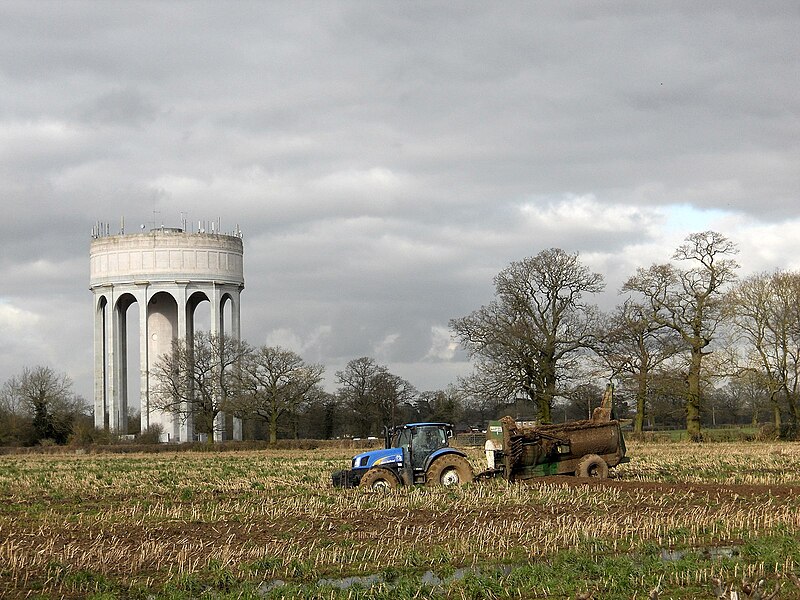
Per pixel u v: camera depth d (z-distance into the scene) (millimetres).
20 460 82000
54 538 30125
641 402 85000
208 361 108375
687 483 41562
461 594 21078
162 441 112188
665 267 82250
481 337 81250
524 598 20859
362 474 42594
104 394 120688
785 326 83062
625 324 81625
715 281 81312
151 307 119625
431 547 26766
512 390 80438
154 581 23719
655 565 22922
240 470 61844
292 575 23906
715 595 19188
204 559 25984
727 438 83250
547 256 81062
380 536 28719
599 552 25328
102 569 25016
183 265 118562
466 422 125750
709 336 81938
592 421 42781
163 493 46781
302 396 103750
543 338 79812
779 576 21797
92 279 121375
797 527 28500
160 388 111312
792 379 83812
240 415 104938
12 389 112000
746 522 29391
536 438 41969
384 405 135250
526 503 34562
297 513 34500
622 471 49156
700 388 83688
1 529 32469
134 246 118438
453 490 38531
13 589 22984
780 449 69062
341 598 21031
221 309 121625
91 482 54031
